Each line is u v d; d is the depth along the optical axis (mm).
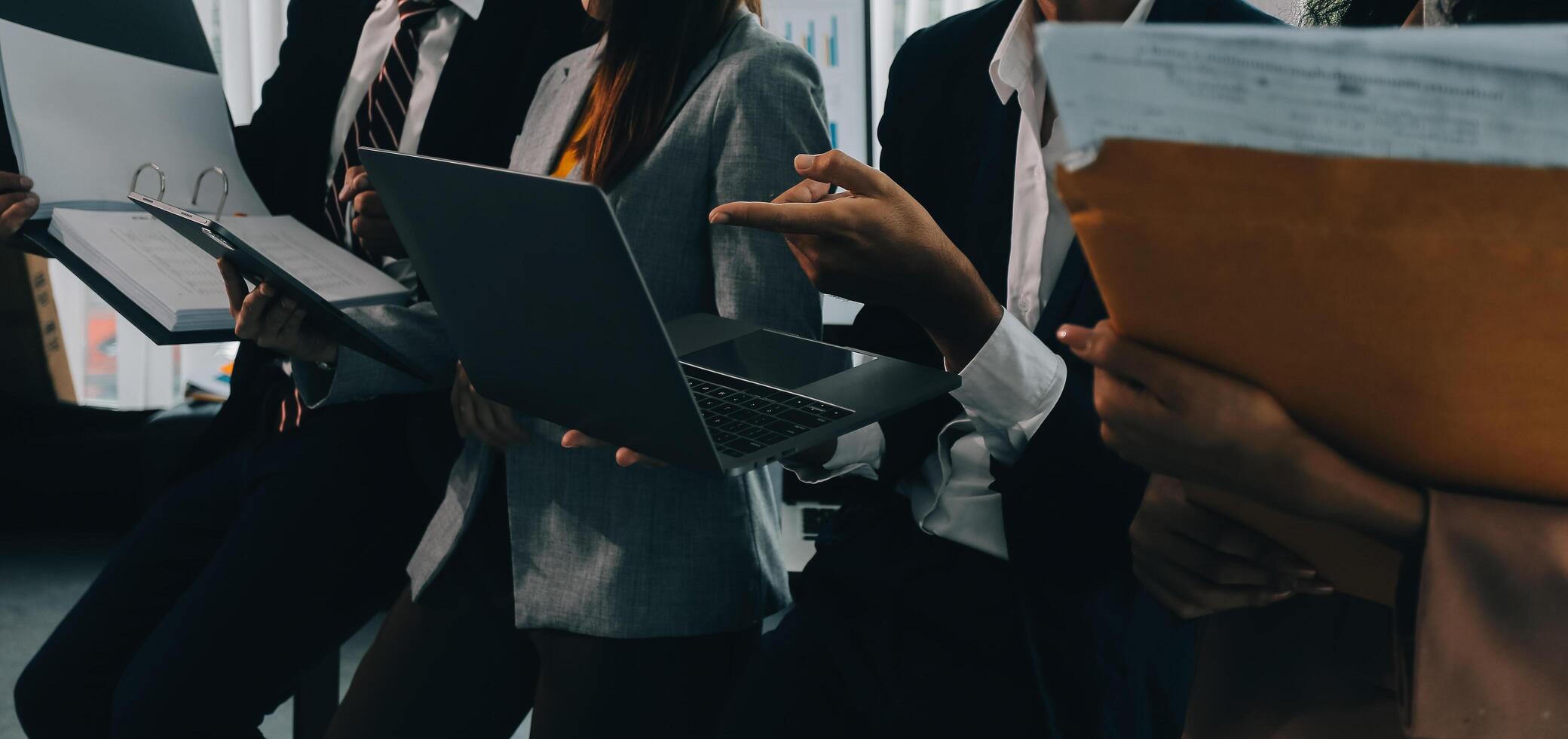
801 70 989
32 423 2803
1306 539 435
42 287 2830
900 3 2883
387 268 1344
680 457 630
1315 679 504
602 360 609
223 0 2938
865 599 877
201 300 1095
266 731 2012
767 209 614
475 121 1298
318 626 1294
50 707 1336
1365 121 281
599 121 1000
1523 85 265
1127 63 288
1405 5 551
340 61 1452
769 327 952
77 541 2756
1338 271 316
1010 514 768
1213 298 342
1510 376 325
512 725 1185
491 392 806
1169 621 758
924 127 919
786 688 890
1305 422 378
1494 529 359
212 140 1433
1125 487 734
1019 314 852
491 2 1291
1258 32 276
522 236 589
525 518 1046
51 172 1229
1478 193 286
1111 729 759
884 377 733
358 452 1326
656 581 1006
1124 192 322
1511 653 366
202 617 1238
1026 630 769
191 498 1423
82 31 1375
